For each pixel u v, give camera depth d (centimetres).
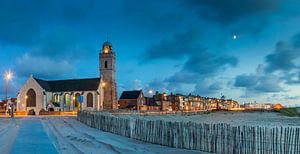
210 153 1933
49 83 14125
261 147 1706
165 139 2283
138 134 2645
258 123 6744
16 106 13050
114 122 3225
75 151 1992
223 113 18338
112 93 14438
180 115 12794
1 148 2002
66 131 3384
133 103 16588
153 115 10506
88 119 4369
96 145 2288
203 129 2009
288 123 6812
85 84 13638
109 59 14562
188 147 2102
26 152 1842
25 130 3288
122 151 2042
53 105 13212
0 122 4800
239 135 1802
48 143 2223
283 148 1639
